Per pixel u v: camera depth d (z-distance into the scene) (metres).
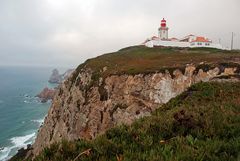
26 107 167.00
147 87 48.78
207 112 11.59
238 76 26.00
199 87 18.34
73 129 54.56
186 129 9.34
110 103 50.31
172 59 61.00
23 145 94.00
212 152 7.14
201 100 15.86
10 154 85.00
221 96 16.28
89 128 50.72
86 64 68.31
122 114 47.31
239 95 16.25
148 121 9.96
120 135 8.71
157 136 8.78
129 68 55.06
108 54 87.94
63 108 65.06
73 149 7.39
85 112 53.28
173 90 47.41
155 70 49.91
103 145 7.55
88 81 59.44
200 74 46.81
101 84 54.19
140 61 63.56
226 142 7.96
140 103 47.94
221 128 9.30
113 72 54.66
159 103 47.03
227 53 70.25
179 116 10.24
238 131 9.00
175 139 8.17
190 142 7.93
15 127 118.69
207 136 8.81
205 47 97.25
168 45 104.56
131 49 103.19
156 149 7.48
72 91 64.19
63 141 7.74
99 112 51.09
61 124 60.94
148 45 106.88
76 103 58.59
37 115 144.50
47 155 7.35
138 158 6.74
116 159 6.76
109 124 48.44
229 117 10.68
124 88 50.38
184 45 104.88
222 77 26.14
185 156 6.74
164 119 10.13
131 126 9.66
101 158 6.84
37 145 69.88
